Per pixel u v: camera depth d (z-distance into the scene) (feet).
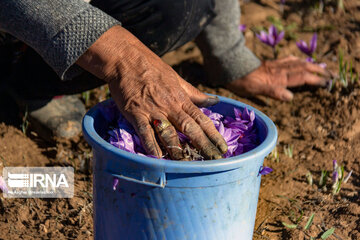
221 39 8.63
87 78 6.86
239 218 4.94
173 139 4.80
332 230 6.21
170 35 6.77
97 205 5.13
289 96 8.93
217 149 4.77
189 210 4.63
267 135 5.00
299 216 6.69
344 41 10.58
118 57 5.14
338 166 7.50
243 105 5.60
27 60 7.48
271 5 12.18
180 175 4.44
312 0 12.00
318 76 9.44
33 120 8.19
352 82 9.11
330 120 8.64
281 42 10.78
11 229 6.34
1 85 8.82
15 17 5.40
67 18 5.16
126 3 6.49
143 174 4.48
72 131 8.10
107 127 5.62
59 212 6.68
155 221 4.71
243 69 8.88
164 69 5.20
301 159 7.88
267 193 7.18
